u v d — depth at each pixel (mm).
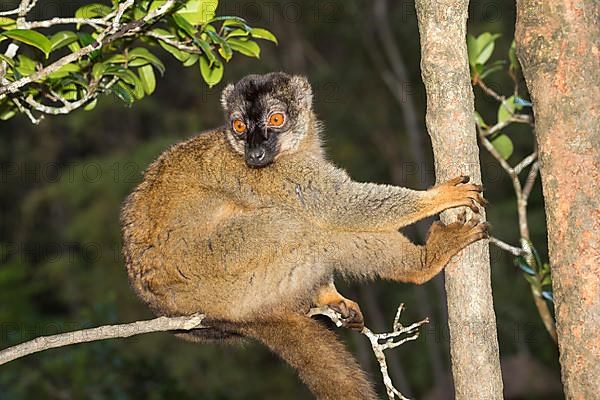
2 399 18172
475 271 8195
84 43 9156
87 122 36000
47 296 33312
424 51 7930
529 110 14273
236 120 10758
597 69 7211
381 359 8250
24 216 37375
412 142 28484
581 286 7055
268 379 28594
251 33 9891
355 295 28844
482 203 8453
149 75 10430
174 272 9875
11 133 38250
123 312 29391
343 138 31266
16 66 9117
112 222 32094
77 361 18109
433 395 25578
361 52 31781
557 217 7203
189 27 9016
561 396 24688
